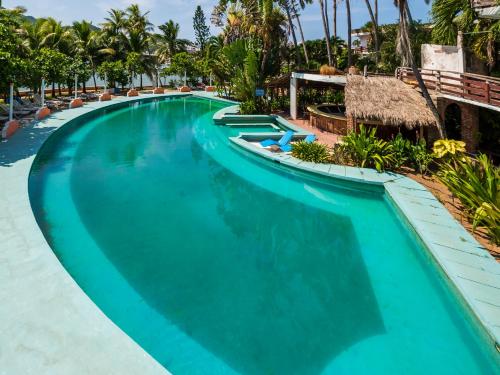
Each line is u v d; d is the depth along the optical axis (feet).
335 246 24.62
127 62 121.70
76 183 35.14
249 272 20.88
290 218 29.45
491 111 43.60
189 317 16.72
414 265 22.13
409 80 49.98
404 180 33.53
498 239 20.63
